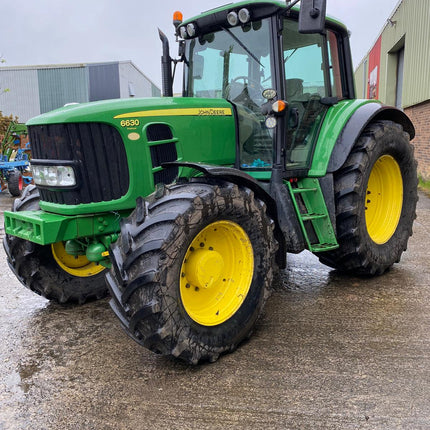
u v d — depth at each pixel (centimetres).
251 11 344
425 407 229
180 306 261
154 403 241
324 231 374
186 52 402
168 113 320
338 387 248
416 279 418
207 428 219
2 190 1256
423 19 1136
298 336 311
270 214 329
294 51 367
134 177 308
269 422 221
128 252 258
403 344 294
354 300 372
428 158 1103
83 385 261
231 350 290
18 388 259
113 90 2514
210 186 278
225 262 305
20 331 337
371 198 446
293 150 367
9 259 361
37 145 313
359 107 400
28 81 2606
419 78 1165
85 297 392
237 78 368
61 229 291
